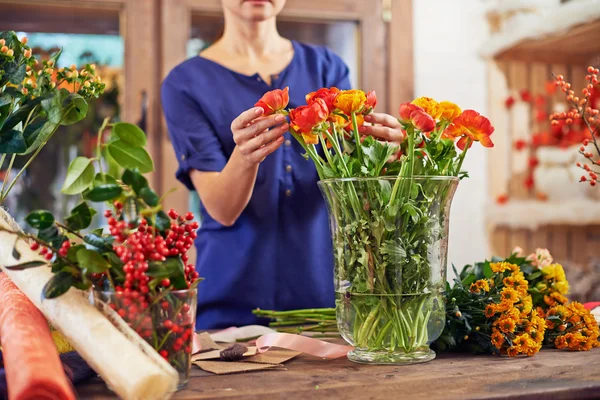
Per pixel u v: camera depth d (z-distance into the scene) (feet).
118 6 8.72
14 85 3.40
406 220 3.15
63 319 2.71
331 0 9.34
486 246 10.38
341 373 3.10
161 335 2.74
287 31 9.28
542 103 9.14
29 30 8.47
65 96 3.27
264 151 3.91
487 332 3.54
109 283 2.77
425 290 3.22
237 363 3.31
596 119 4.00
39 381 2.29
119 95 8.85
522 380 2.91
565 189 8.16
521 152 9.73
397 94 9.83
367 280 3.21
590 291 7.41
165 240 2.77
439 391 2.74
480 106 10.26
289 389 2.81
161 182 8.95
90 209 2.88
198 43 9.00
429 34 9.98
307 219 5.49
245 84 5.56
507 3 8.06
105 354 2.50
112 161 3.14
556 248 9.20
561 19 7.20
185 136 5.37
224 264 5.38
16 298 2.94
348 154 3.40
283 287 5.43
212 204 5.07
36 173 8.64
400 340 3.23
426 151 3.29
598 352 3.58
